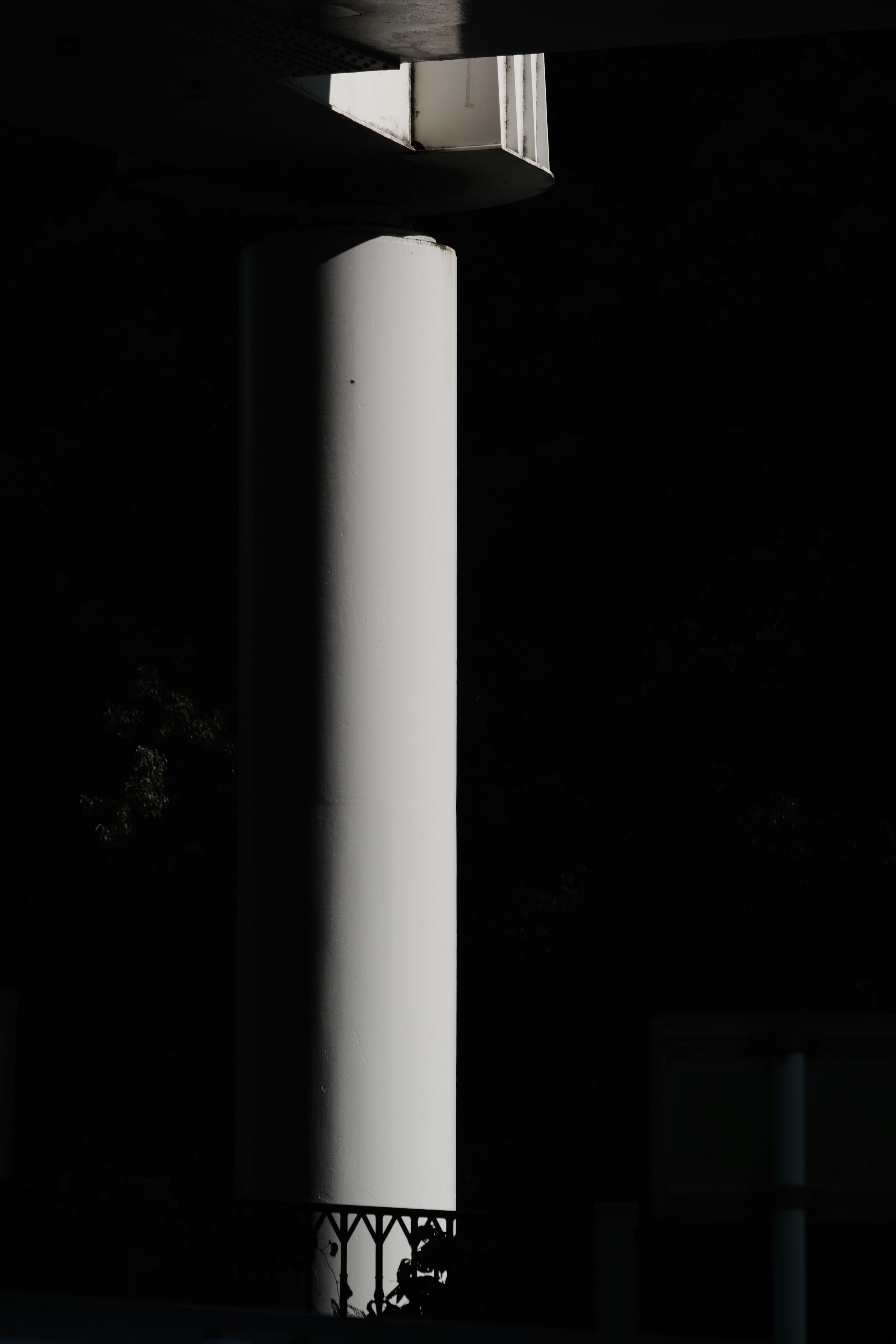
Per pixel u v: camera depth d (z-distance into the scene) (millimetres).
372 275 12336
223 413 38469
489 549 33094
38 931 35594
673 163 40000
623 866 30719
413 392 12344
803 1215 5375
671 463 33031
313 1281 11398
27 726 37812
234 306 38688
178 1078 32938
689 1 10055
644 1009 31234
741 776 29406
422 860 12133
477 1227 9367
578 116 40250
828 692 29031
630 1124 29422
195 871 32281
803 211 32281
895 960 27250
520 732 31516
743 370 31547
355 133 12094
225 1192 31750
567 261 38312
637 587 33344
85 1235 9461
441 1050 12148
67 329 41719
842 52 36656
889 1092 5488
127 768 33344
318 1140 11758
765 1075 5473
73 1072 35688
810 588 29047
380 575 12133
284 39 10578
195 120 11977
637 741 29297
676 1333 8781
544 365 34719
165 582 39656
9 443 42000
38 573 39531
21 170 44906
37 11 10242
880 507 30609
